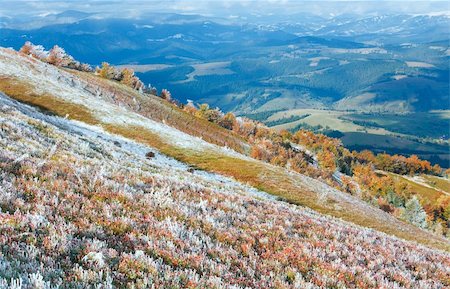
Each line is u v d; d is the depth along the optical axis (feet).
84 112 216.74
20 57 301.63
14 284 16.58
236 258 27.76
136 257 22.63
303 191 180.65
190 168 180.75
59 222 25.54
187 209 35.55
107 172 44.47
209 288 21.47
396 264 37.73
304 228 42.24
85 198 31.83
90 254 21.65
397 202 477.77
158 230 28.55
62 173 38.19
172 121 398.42
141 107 384.47
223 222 35.42
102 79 426.51
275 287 24.52
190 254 25.68
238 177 182.29
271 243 33.22
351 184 434.71
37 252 20.61
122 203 32.83
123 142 191.21
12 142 50.52
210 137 408.26
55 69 328.70
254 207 46.50
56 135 82.23
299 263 30.04
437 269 39.40
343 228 48.34
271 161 371.76
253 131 537.24
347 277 29.66
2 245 20.62
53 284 17.98
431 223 384.68
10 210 25.89
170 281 21.30
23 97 212.02
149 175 51.31
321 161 528.63
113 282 19.81
